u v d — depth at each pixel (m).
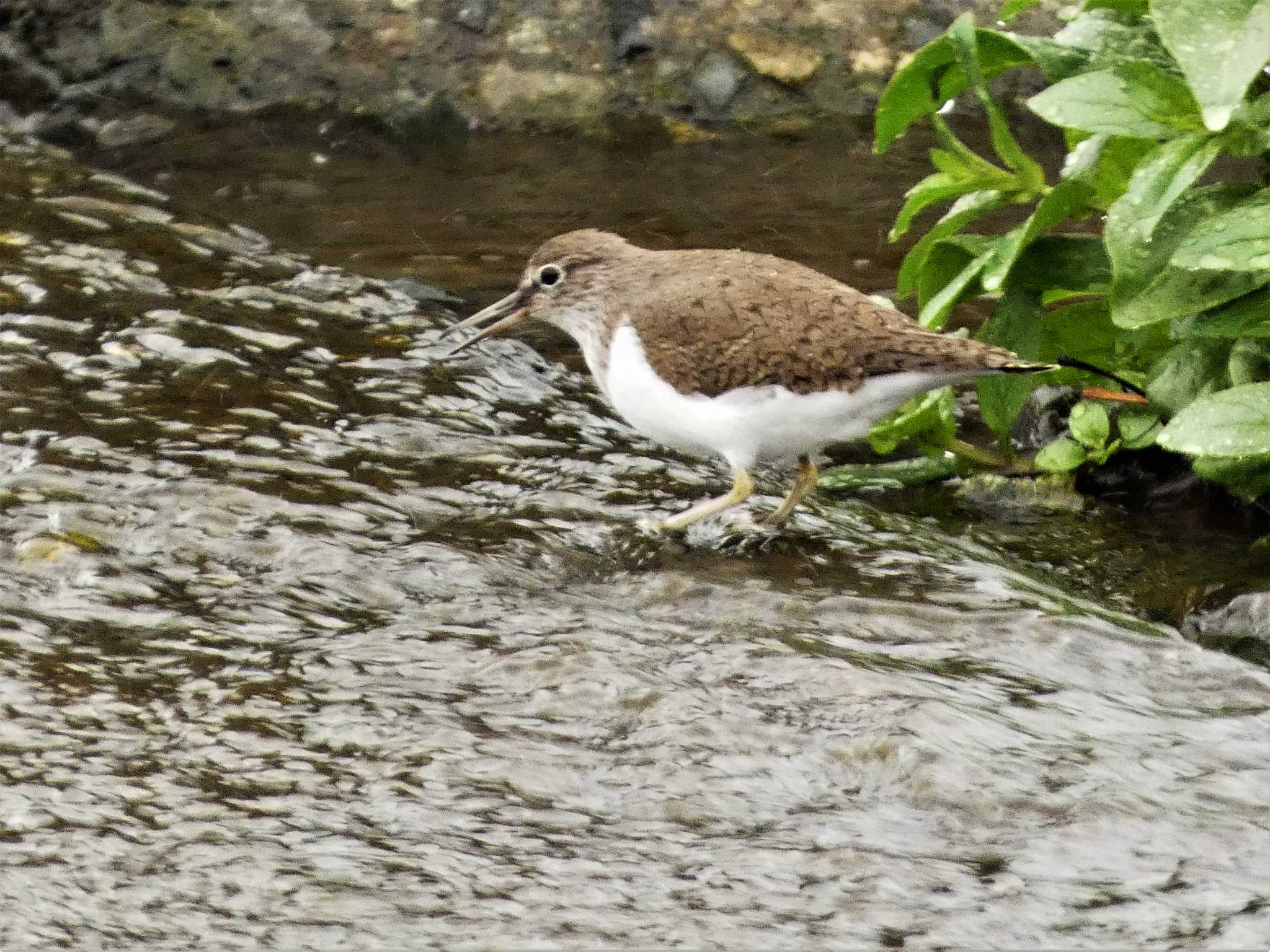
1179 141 10.61
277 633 9.48
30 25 18.61
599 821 7.90
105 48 18.70
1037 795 8.05
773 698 8.88
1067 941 7.09
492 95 18.83
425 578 10.20
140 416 12.14
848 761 8.34
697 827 7.88
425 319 14.34
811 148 18.55
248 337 13.62
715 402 10.82
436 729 8.52
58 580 9.91
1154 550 11.91
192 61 18.77
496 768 8.23
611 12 19.03
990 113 11.49
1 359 12.82
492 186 17.62
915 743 8.38
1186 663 9.42
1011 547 11.95
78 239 15.09
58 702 8.62
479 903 7.25
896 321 10.63
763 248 16.11
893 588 10.33
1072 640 9.62
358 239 16.30
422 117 18.73
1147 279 10.77
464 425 12.61
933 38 19.06
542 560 10.58
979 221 16.78
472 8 18.94
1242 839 7.78
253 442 11.89
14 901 7.12
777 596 10.09
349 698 8.79
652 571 10.48
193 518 10.68
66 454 11.40
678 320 10.82
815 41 19.09
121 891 7.25
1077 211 11.87
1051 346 12.60
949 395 12.55
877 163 18.16
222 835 7.62
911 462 12.96
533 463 12.11
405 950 6.95
